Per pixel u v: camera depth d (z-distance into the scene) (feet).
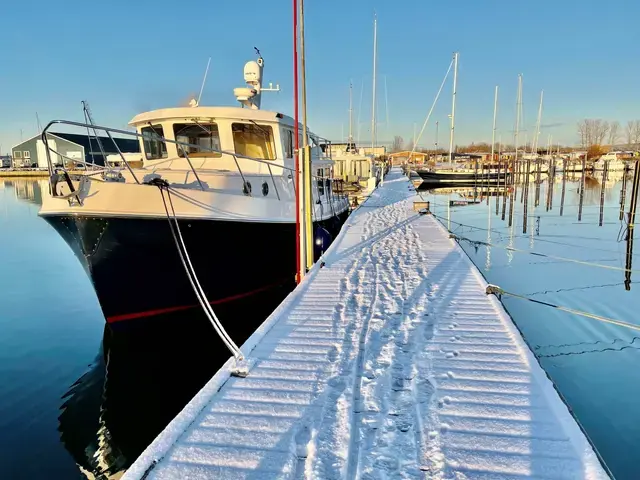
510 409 9.28
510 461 7.73
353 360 11.71
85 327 26.12
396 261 23.71
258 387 10.40
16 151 212.23
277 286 28.58
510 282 32.65
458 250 26.40
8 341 23.88
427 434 8.50
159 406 17.88
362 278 20.15
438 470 7.55
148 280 21.65
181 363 21.35
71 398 18.17
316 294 17.74
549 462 7.68
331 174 47.14
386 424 8.89
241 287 25.49
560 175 177.37
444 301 16.52
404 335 13.29
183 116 26.45
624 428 14.49
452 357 11.74
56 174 19.70
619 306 26.94
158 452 8.07
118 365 21.11
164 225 20.51
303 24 20.33
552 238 51.26
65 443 15.26
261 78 33.94
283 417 9.20
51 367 20.84
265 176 26.37
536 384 10.29
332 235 42.27
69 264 43.93
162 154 28.40
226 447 8.29
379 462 7.80
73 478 13.56
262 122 27.37
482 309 15.53
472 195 111.45
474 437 8.39
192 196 21.20
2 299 31.83
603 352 20.38
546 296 29.12
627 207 79.77
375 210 50.01
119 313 21.97
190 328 23.77
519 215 72.33
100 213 19.30
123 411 17.40
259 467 7.77
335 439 8.42
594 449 7.81
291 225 27.37
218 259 23.22
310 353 12.19
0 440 15.30
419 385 10.29
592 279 33.32
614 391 16.85
